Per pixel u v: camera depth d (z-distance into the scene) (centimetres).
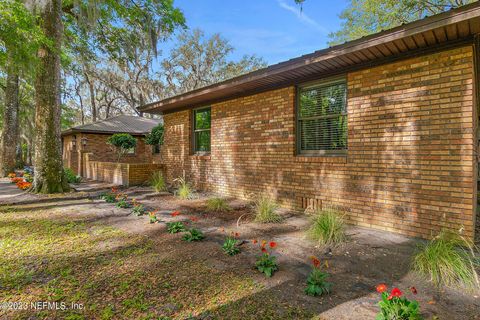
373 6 1449
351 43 418
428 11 1388
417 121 418
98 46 1205
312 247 377
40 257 338
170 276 290
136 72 2764
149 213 527
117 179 1072
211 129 829
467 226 372
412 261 325
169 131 1020
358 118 488
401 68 433
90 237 415
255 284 273
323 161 544
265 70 562
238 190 741
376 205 465
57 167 811
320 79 548
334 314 222
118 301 243
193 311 229
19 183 924
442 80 394
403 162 433
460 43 377
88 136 1570
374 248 374
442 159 395
